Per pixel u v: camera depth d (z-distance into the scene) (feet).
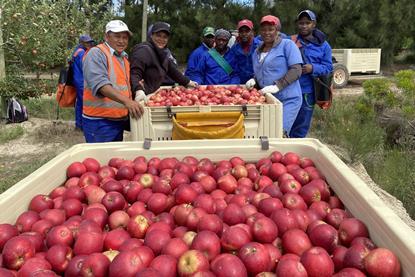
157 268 5.79
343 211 7.67
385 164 19.71
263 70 16.96
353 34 65.82
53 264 6.23
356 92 49.78
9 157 25.18
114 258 5.87
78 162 9.85
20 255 6.28
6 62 35.81
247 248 6.03
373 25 67.15
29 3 36.47
